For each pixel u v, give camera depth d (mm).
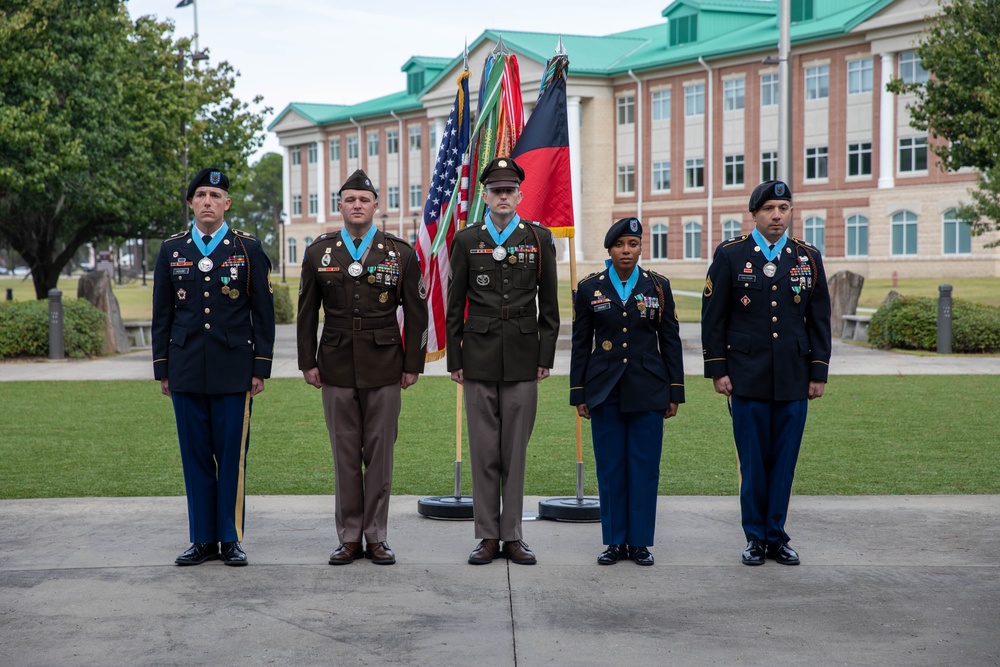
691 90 59688
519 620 5320
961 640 5016
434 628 5207
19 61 23500
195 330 6332
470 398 6418
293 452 10406
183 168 29500
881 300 39250
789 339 6320
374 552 6379
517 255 6410
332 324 6438
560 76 7402
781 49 22172
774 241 6449
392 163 77125
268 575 6109
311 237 85688
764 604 5551
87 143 26438
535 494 8562
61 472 9367
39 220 30828
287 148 87500
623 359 6344
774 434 6422
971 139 25453
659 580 5992
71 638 5082
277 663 4766
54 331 20125
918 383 15578
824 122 54500
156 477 9141
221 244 6418
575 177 63656
